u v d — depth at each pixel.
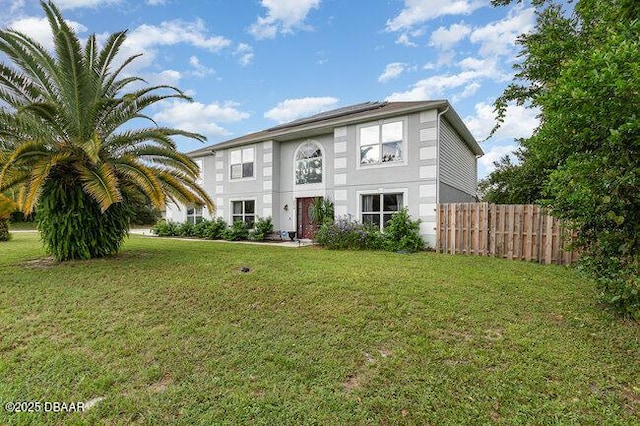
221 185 17.03
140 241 14.03
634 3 3.13
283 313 4.25
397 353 3.21
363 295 4.93
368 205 12.38
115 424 2.28
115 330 3.77
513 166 14.08
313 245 12.26
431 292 5.08
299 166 14.88
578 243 4.12
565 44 5.25
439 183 11.04
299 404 2.46
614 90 2.65
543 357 3.10
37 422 2.29
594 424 2.24
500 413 2.35
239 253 9.38
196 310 4.39
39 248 10.80
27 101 7.41
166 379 2.81
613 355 3.13
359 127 12.48
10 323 3.96
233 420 2.30
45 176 6.53
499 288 5.35
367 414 2.35
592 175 3.26
